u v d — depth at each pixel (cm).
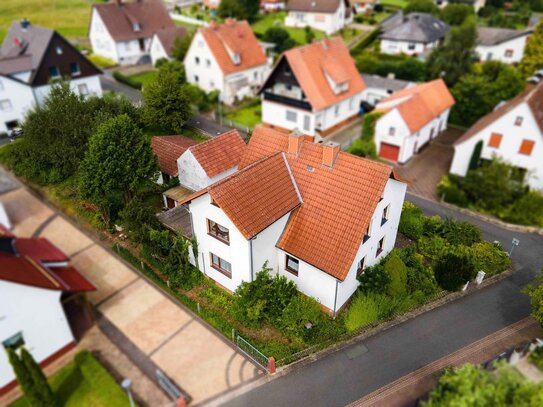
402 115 4356
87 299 2445
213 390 2036
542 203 3709
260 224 2273
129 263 2686
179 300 2481
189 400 1981
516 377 1652
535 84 4575
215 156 3194
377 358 2253
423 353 2288
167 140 3553
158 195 3344
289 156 2658
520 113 3800
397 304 2492
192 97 5031
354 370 2184
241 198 2298
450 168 4444
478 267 2844
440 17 8525
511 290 2766
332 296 2384
